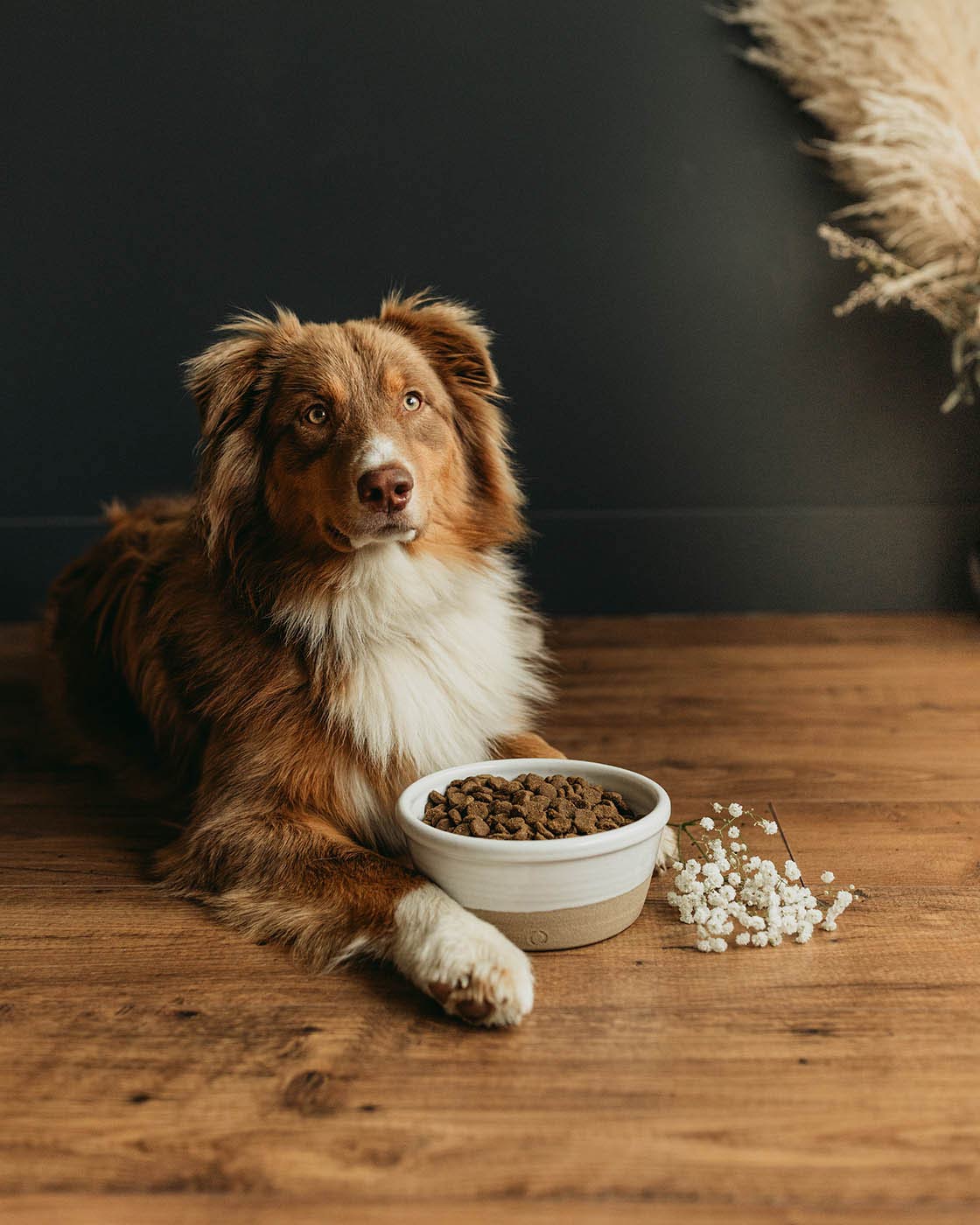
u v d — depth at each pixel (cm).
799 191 423
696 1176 125
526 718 247
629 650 392
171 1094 143
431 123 430
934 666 362
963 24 391
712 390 439
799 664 368
